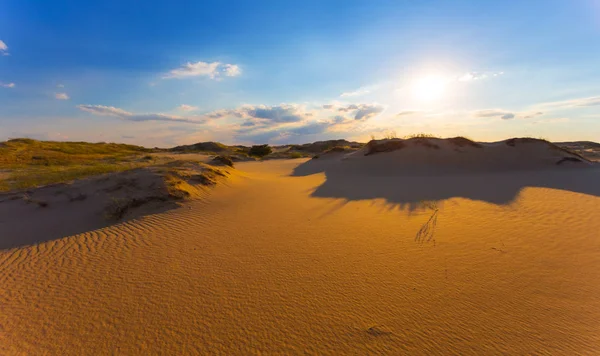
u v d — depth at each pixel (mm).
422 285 4602
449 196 11414
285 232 7438
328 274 5055
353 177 20172
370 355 3219
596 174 16188
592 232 6715
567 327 3568
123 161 37406
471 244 6234
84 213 9172
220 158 24250
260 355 3275
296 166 31953
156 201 10219
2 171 23016
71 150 49812
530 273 4895
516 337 3420
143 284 4871
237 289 4641
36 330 3785
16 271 5504
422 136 27156
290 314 3975
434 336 3473
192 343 3475
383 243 6453
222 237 7156
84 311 4160
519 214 8406
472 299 4184
